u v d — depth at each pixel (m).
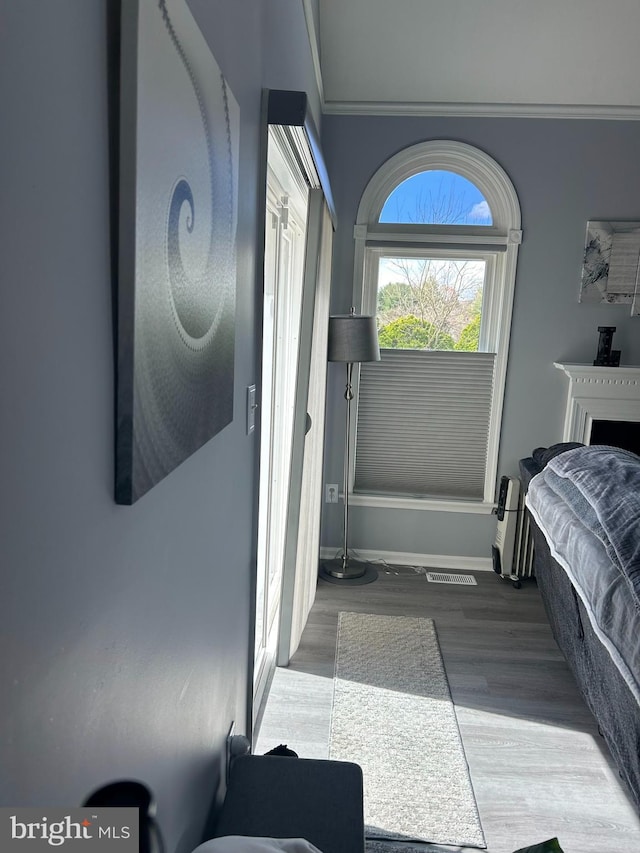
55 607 0.57
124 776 0.77
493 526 3.89
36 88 0.49
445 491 3.95
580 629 2.36
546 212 3.61
